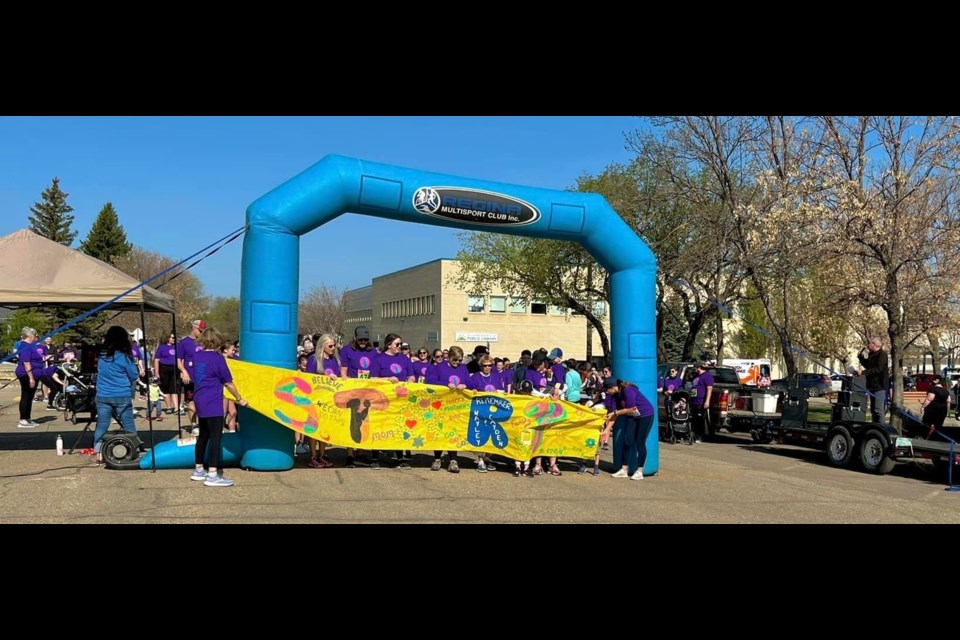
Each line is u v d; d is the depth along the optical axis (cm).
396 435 1014
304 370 1085
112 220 6556
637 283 1111
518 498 881
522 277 3256
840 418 1418
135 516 717
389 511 781
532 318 5869
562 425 1063
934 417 1349
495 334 5769
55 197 6938
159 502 774
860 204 1683
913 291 1684
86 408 1524
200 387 859
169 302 1182
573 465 1179
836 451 1366
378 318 7588
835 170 1819
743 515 846
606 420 1109
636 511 841
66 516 709
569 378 1370
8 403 2112
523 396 1045
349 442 995
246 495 823
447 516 774
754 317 4191
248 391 944
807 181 1838
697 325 2397
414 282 6388
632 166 2714
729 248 2228
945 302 1798
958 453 1140
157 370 1562
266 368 951
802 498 976
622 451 1100
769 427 1573
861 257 1753
